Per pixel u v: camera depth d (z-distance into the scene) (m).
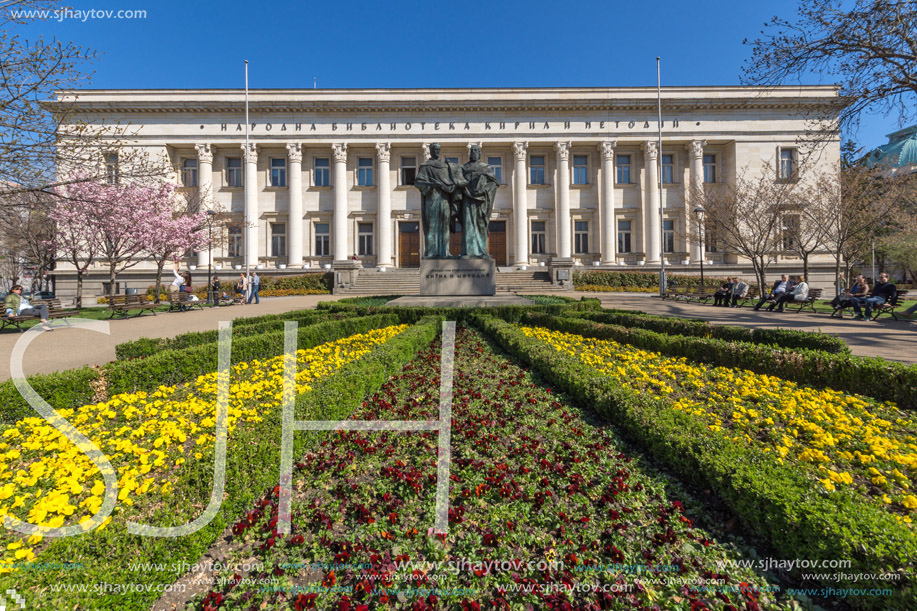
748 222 25.48
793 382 6.29
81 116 33.84
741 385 6.12
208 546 2.99
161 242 26.25
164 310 20.47
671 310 18.36
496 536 3.05
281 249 37.16
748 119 35.91
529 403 5.73
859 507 2.74
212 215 31.19
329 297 27.55
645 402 4.84
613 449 4.38
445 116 35.97
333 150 36.06
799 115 35.72
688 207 33.09
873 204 25.00
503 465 3.95
